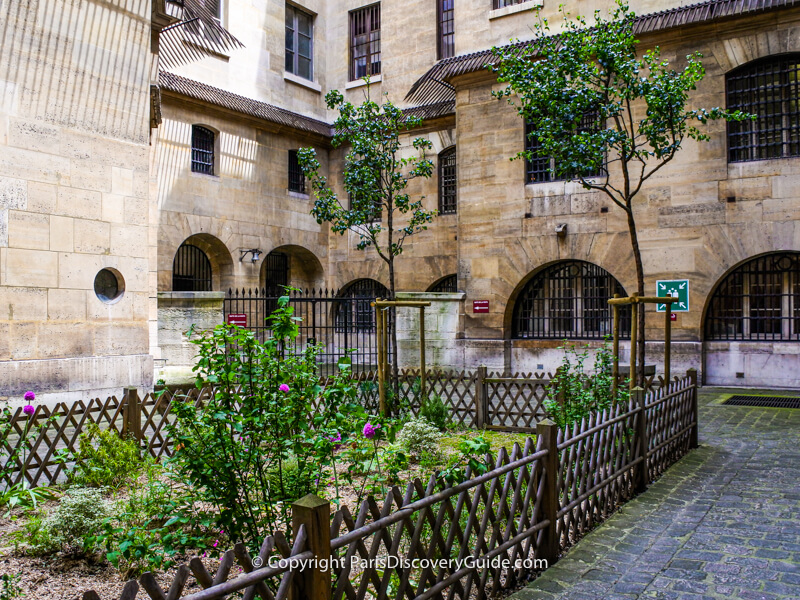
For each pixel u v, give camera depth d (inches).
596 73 461.7
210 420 161.0
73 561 172.9
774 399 484.4
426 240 793.6
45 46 396.5
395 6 825.5
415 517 183.3
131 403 271.0
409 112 798.5
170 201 680.4
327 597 105.7
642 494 252.2
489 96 660.1
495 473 156.9
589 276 631.2
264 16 794.2
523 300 662.5
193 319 520.1
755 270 554.6
